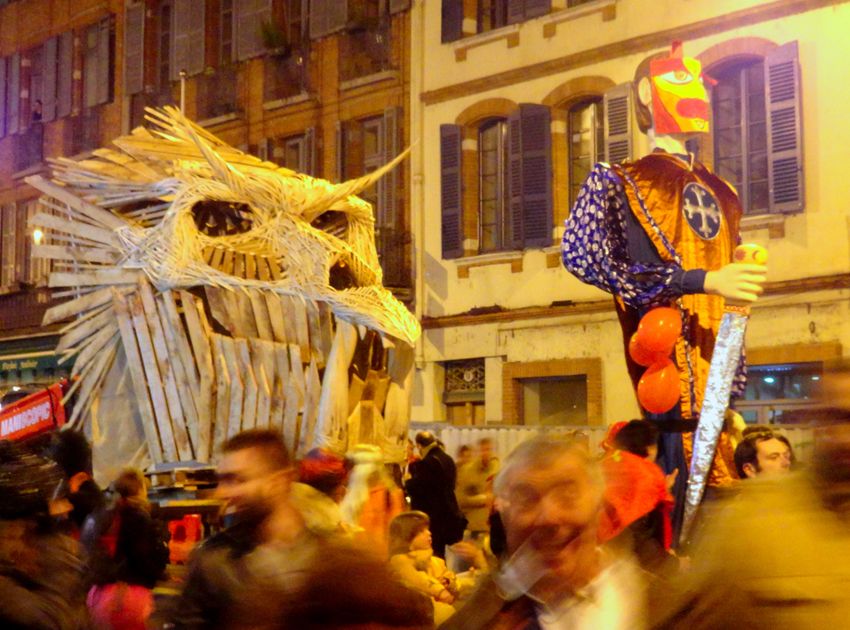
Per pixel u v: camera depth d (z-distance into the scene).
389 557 5.94
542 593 2.87
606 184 7.73
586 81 18.77
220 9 24.70
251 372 9.28
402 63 21.33
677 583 2.81
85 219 10.13
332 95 22.38
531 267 19.47
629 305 7.88
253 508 3.85
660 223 7.71
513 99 19.75
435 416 20.58
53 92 27.50
